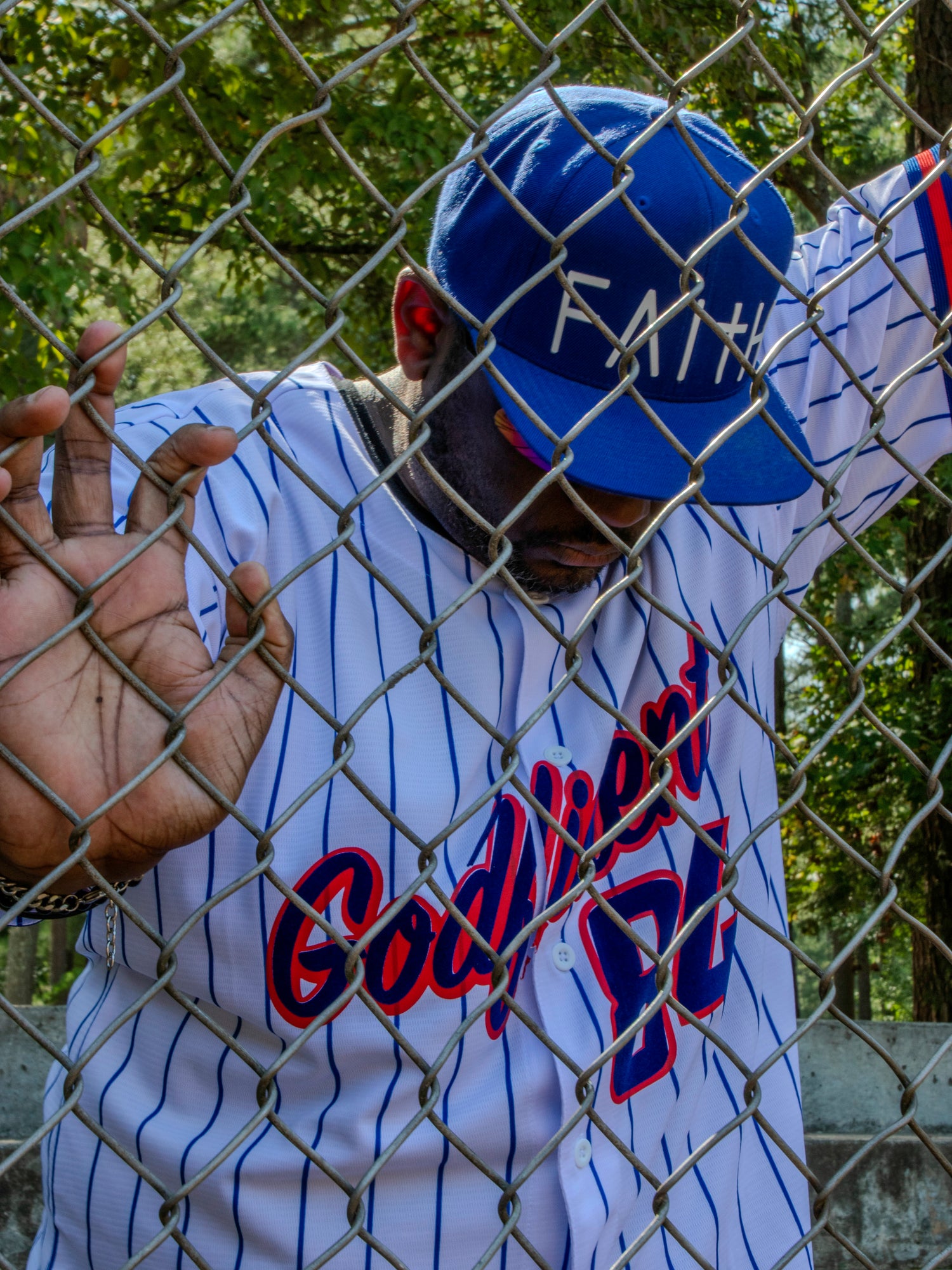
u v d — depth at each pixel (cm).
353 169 89
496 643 149
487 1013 142
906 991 2167
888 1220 314
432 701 145
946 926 797
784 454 144
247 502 144
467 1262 142
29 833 96
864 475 186
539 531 144
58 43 620
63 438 98
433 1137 139
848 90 886
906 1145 317
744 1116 114
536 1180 143
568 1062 105
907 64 772
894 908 119
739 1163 165
